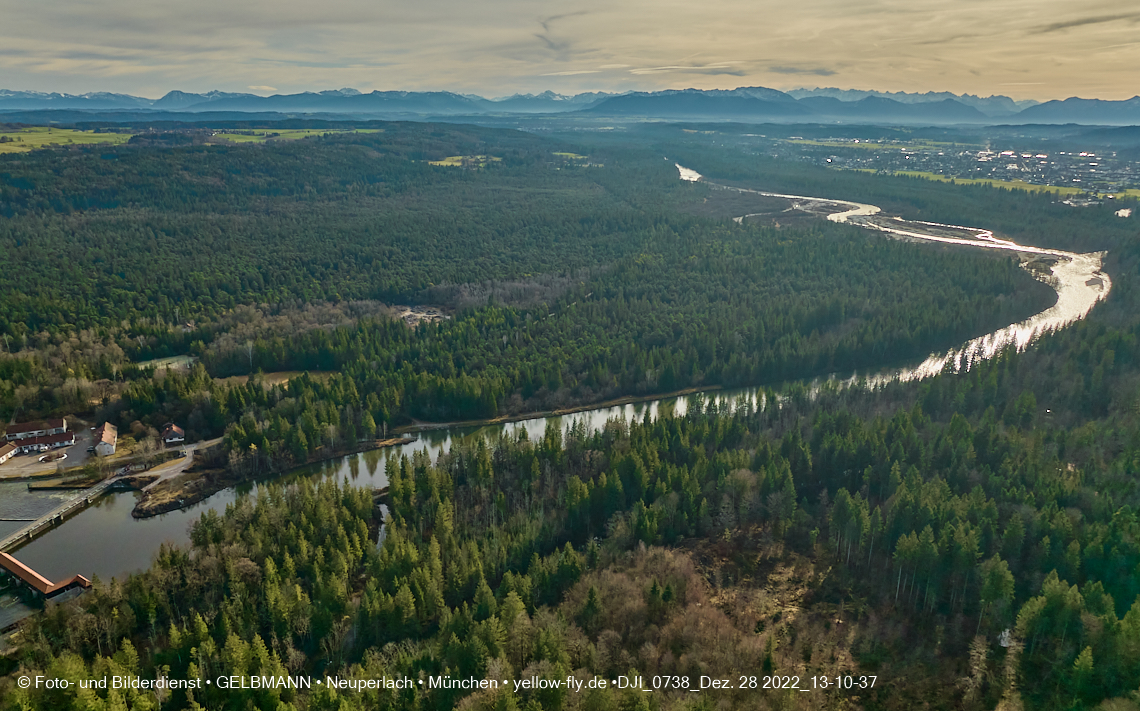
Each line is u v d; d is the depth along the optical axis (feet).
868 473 483.51
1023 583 378.32
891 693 331.16
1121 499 429.38
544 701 305.53
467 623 358.84
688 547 443.32
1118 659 306.96
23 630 385.50
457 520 476.95
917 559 378.32
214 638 362.94
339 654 368.68
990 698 321.73
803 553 434.71
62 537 500.33
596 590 372.17
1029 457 477.77
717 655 343.46
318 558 417.69
